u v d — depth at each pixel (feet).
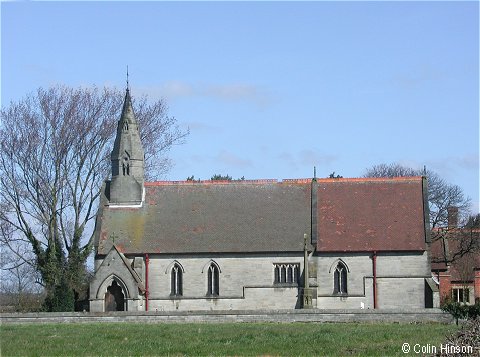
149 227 292.81
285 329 209.26
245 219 294.66
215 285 285.02
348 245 285.23
